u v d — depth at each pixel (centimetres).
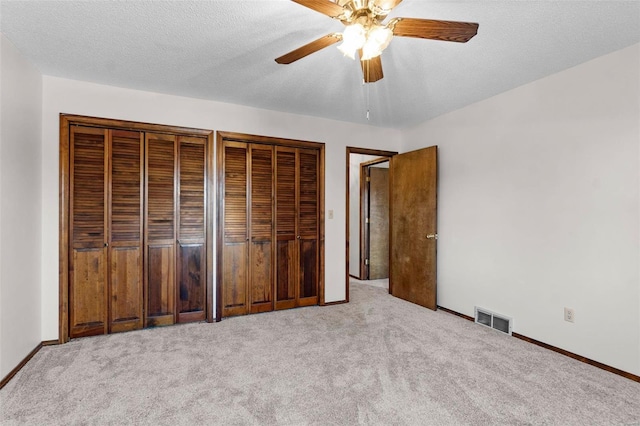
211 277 337
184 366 237
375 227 557
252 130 358
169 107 322
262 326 322
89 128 296
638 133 223
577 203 257
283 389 207
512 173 306
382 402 193
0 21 200
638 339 222
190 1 180
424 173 397
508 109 310
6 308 219
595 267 245
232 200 351
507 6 183
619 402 195
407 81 289
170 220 325
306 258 391
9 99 224
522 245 297
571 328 259
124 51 238
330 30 210
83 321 293
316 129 394
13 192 230
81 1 181
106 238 301
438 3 180
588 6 182
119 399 195
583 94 253
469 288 349
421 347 272
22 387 208
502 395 201
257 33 213
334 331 309
